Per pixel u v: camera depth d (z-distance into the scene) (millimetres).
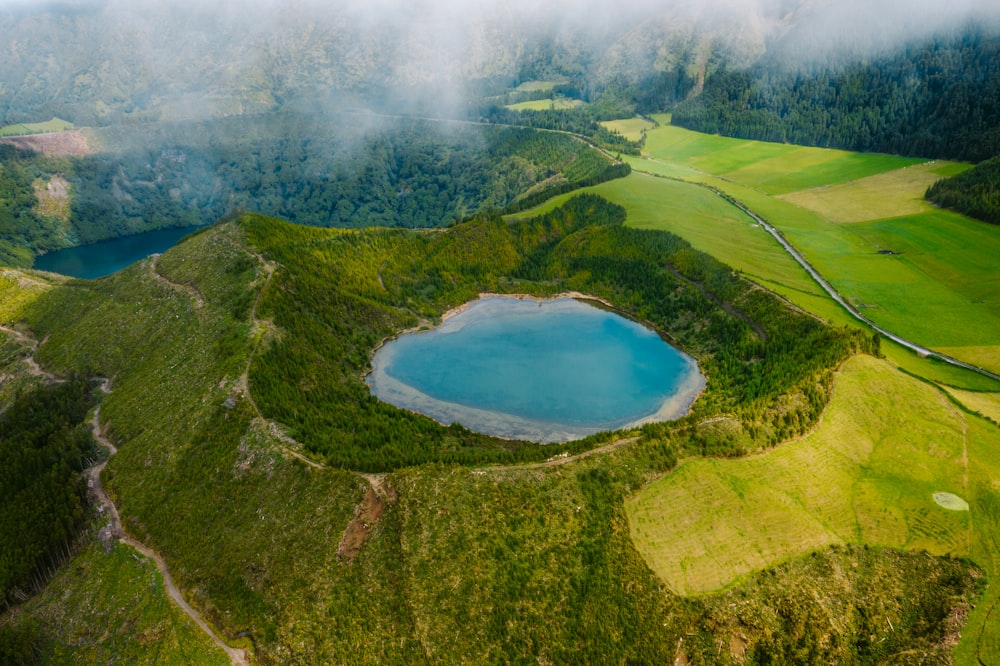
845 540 94750
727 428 111000
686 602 88188
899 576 90375
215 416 125375
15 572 108000
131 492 119812
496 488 101812
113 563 108500
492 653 86500
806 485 102500
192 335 154750
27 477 125938
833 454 107625
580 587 91000
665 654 84688
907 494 100000
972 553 91062
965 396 127062
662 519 98125
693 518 97938
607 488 101938
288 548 100500
